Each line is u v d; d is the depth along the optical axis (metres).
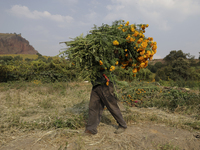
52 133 2.54
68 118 3.18
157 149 2.18
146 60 2.46
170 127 3.06
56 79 11.25
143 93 5.43
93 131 2.56
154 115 3.61
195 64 38.44
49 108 4.23
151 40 2.54
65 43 2.35
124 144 2.29
